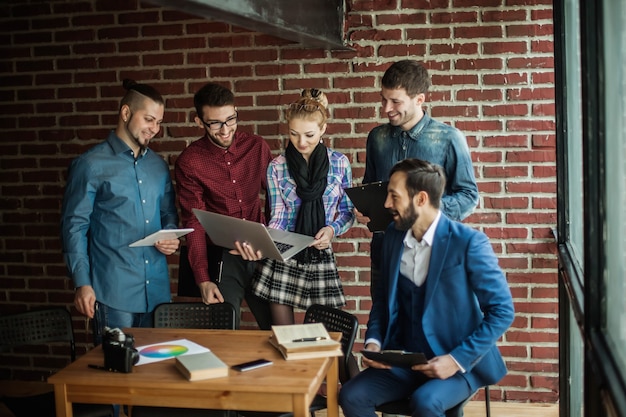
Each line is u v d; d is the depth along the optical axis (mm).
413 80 3299
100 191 3379
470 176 3408
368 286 4203
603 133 2027
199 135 4266
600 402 1997
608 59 2018
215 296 3500
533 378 4098
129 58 4270
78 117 4352
